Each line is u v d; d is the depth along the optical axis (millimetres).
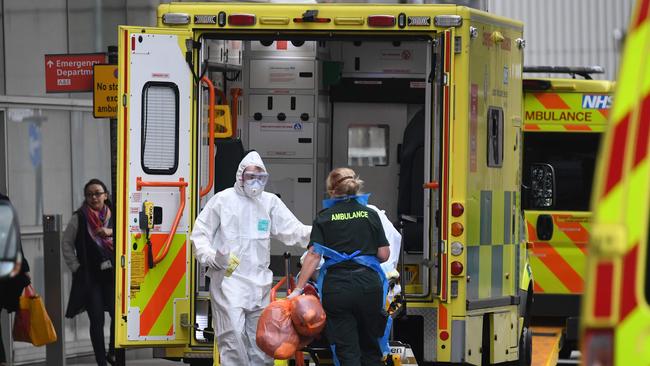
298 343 24172
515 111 30203
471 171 27094
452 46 26688
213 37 27250
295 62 33094
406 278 29969
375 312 24406
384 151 34094
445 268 26688
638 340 11734
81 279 33875
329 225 24375
